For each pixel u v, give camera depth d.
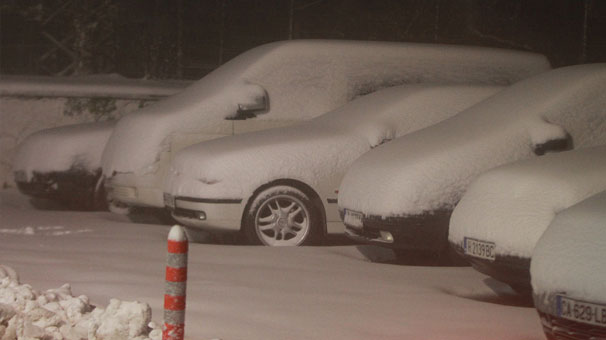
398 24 21.75
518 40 22.08
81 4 20.75
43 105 15.95
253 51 12.59
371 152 9.96
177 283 5.15
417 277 8.70
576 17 22.19
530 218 7.19
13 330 5.91
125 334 5.84
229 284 7.96
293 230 10.62
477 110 9.96
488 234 7.41
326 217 10.58
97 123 14.41
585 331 5.41
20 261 8.87
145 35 20.98
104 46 20.89
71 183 13.61
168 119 11.62
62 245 10.12
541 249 5.82
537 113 9.39
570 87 9.56
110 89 16.05
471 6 21.88
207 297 7.36
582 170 7.31
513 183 7.50
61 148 13.60
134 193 11.75
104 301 7.12
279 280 8.28
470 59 12.51
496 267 7.38
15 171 14.05
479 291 8.30
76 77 17.19
